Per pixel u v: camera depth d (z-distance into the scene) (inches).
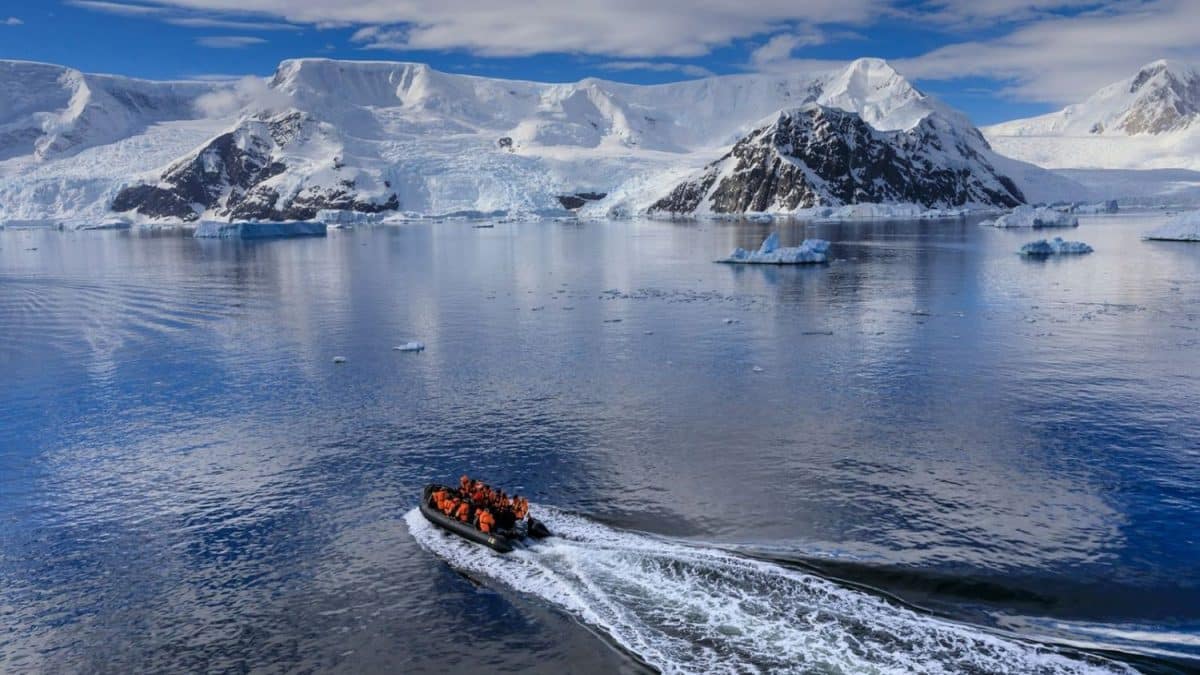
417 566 1151.6
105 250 7175.2
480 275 4621.1
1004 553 1152.8
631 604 1025.5
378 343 2640.3
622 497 1364.4
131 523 1327.5
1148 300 3277.6
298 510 1354.6
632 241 7436.0
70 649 997.8
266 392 2065.7
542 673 909.2
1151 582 1071.6
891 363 2252.7
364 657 956.6
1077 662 890.7
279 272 4899.1
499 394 1995.6
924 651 908.6
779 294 3634.4
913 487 1389.0
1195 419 1716.3
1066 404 1839.3
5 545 1262.3
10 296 3954.2
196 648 989.8
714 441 1632.6
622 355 2410.2
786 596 1031.6
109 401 2022.6
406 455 1588.3
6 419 1893.5
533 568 1124.5
